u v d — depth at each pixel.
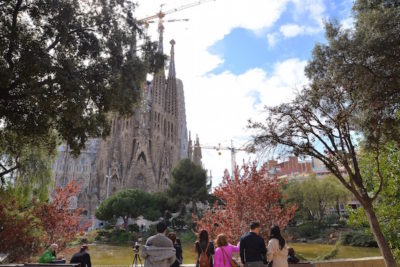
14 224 17.17
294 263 9.73
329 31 12.23
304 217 61.91
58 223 20.08
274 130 13.09
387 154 16.41
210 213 17.98
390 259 11.73
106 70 14.86
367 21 11.12
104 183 103.94
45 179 26.28
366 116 11.49
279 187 18.09
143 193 71.44
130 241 60.19
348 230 51.31
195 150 142.62
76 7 14.38
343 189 56.72
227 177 17.94
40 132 14.16
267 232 15.80
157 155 113.81
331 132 12.52
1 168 23.58
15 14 12.73
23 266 8.38
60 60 13.20
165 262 6.78
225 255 7.61
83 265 10.58
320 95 12.30
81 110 12.77
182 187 70.88
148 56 17.06
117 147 109.31
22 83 13.08
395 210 15.74
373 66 10.91
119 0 15.56
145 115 115.81
